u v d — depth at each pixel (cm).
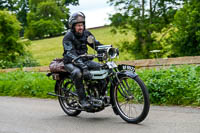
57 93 667
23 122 602
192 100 688
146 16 2191
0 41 2500
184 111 621
